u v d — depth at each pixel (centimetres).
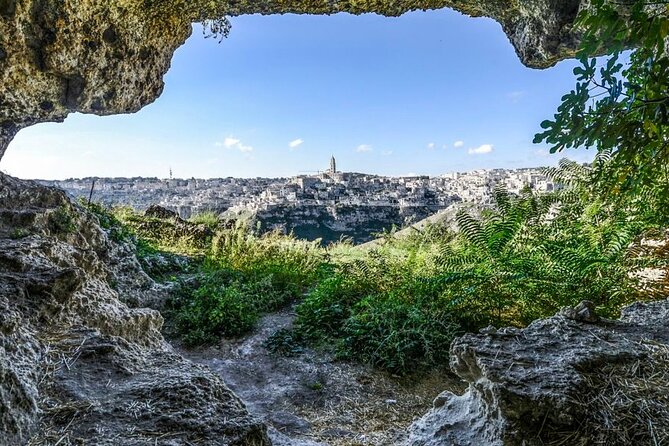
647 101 130
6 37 632
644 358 207
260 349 550
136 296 657
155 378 207
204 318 611
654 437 165
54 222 526
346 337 544
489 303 538
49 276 279
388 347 494
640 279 488
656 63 126
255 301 687
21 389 161
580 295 497
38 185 576
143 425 170
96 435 160
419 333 503
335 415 400
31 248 341
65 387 188
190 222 1369
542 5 693
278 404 420
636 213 553
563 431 174
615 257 511
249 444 178
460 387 457
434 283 561
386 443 344
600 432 170
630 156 145
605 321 255
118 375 209
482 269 566
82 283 294
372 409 413
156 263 852
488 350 212
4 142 774
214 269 838
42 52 674
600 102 134
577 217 654
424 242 875
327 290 643
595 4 123
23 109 727
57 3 639
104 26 702
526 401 179
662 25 118
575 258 513
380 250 847
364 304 570
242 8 789
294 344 555
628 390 186
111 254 684
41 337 230
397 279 653
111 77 766
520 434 176
